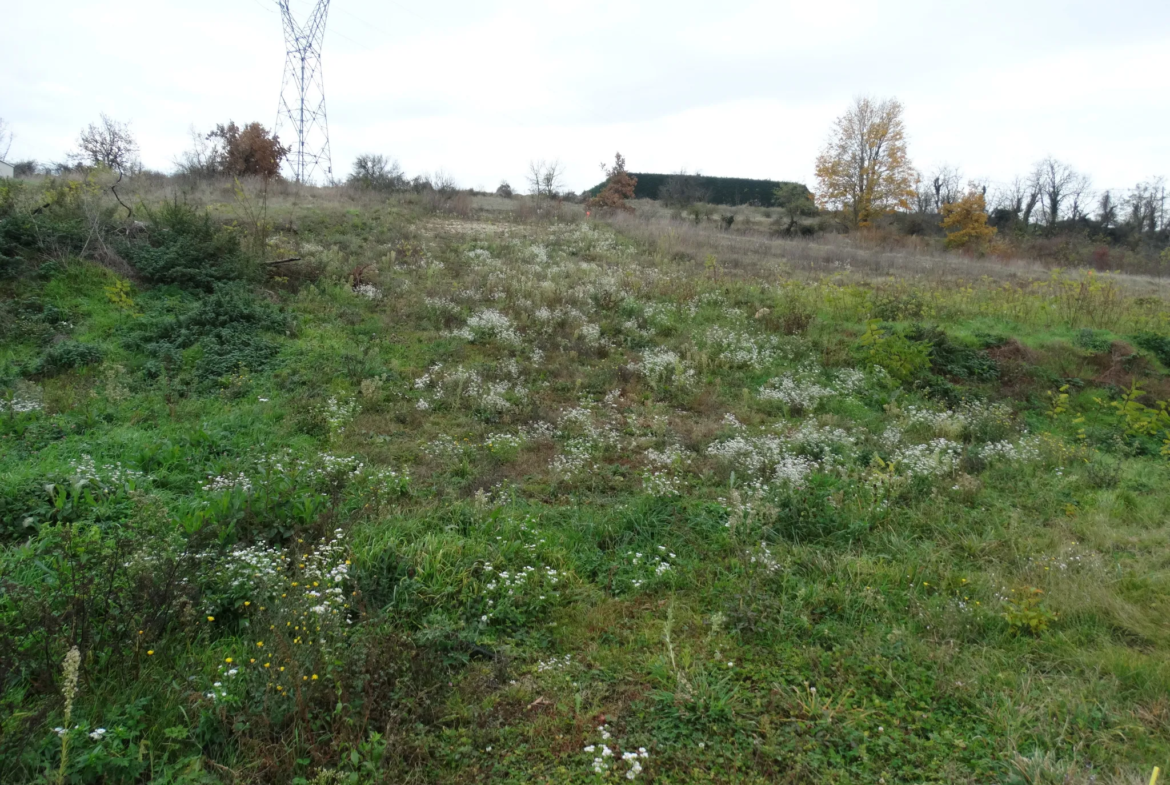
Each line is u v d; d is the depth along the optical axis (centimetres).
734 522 652
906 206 4503
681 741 414
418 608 528
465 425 930
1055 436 1017
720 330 1353
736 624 529
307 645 444
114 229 1344
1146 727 427
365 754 385
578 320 1381
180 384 969
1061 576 599
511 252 1941
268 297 1302
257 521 600
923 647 501
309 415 900
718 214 4188
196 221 1406
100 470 693
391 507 674
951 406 1145
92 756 350
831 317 1465
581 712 437
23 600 455
